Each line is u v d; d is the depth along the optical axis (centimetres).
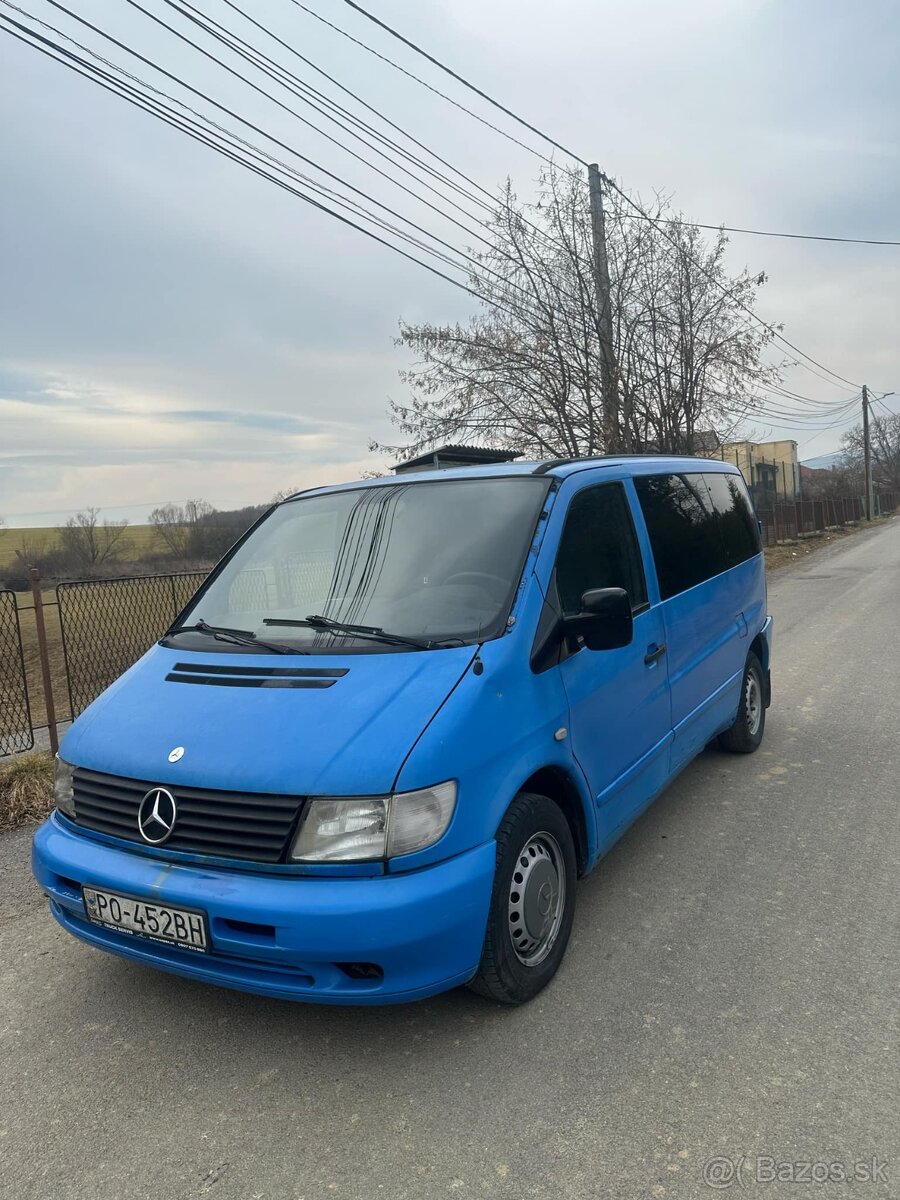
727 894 375
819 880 385
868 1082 247
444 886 248
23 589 1503
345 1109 248
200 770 262
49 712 615
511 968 281
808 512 3684
